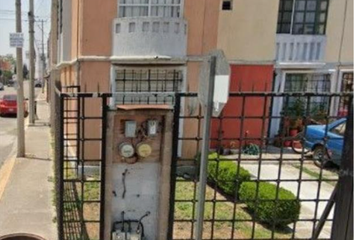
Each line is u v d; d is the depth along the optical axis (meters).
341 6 12.90
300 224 6.12
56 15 12.51
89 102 8.30
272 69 12.09
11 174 9.10
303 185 8.17
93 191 6.98
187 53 9.16
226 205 6.62
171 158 4.01
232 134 11.05
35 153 11.43
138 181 4.01
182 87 9.22
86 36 8.76
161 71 9.13
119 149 3.90
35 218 6.36
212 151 9.01
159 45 8.88
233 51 11.77
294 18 12.69
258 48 11.86
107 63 8.95
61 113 3.92
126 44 8.88
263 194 5.70
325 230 5.65
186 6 9.01
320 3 12.77
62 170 4.11
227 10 11.54
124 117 3.88
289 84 13.07
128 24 8.80
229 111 11.05
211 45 9.25
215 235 5.52
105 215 3.97
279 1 12.29
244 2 11.57
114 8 8.83
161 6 9.04
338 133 8.64
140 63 8.94
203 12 9.10
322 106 10.68
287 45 12.64
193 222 4.34
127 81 9.09
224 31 11.60
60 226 4.23
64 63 11.54
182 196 6.95
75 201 4.87
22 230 5.87
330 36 12.98
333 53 13.10
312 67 12.84
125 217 4.02
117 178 3.96
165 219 4.09
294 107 10.53
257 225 5.93
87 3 8.64
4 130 16.81
